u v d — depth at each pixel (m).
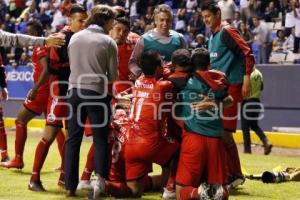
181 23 50.22
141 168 16.75
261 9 46.66
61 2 58.31
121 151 17.27
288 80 36.66
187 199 15.54
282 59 41.97
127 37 19.80
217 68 18.47
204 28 46.47
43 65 18.19
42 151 18.12
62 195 17.31
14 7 61.66
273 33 45.72
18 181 19.94
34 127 45.25
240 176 18.64
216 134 15.70
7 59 49.88
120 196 16.89
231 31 18.12
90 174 17.31
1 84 23.28
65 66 18.03
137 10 53.81
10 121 46.97
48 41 17.17
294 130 35.72
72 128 16.66
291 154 31.84
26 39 17.08
